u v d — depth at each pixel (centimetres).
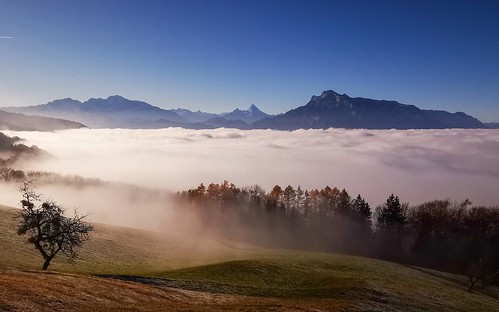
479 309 6059
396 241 13675
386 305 4941
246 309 3962
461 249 12500
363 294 5319
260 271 6844
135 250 8894
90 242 8581
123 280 4634
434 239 13300
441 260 12206
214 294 4756
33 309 2927
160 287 4562
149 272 6975
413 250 13088
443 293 6838
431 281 8294
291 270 7194
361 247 13300
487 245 12562
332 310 4247
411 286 6994
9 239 7138
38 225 5106
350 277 6981
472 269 8838
